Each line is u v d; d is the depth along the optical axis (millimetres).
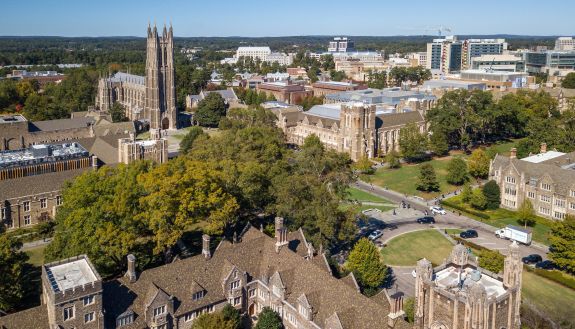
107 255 120250
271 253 115375
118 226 123250
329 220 132500
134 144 195875
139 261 130750
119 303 97312
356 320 92875
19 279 113625
